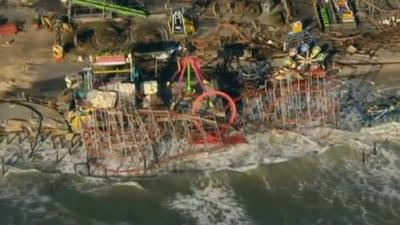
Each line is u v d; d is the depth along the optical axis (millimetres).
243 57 123500
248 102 114750
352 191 104125
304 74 113875
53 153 108375
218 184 104812
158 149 108125
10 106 114625
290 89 112125
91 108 108250
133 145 106750
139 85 114312
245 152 108688
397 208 101562
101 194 103312
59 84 118875
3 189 104000
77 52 124938
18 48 125875
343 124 112938
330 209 101812
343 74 121938
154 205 102062
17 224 99250
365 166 107875
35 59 123750
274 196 103625
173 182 104750
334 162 108250
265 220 100312
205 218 100188
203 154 108125
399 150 109750
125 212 101250
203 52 124688
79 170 105875
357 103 116500
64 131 111000
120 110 107312
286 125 112250
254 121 112688
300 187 104812
